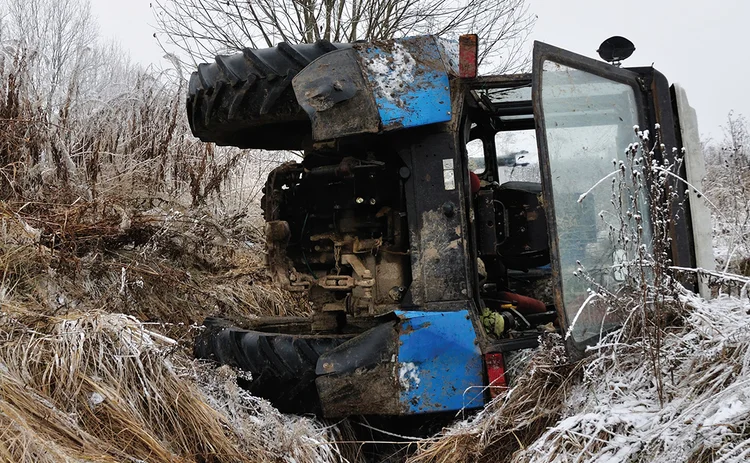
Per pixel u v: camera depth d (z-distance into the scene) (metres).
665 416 2.74
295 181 4.40
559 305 3.43
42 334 3.42
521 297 4.92
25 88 5.40
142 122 6.12
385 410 3.72
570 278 3.58
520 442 3.27
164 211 5.72
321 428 3.81
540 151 3.50
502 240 4.42
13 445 2.62
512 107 4.93
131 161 5.82
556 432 2.99
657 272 3.07
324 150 4.17
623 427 2.84
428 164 3.91
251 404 3.75
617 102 3.80
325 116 3.79
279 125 4.66
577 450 2.85
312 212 4.32
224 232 6.11
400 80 3.83
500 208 4.44
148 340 3.43
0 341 3.29
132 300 4.73
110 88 7.14
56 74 6.77
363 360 3.74
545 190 3.48
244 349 4.04
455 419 3.87
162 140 6.15
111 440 2.99
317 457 3.49
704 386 2.86
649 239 3.70
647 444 2.63
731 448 2.50
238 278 5.92
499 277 4.93
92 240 4.93
